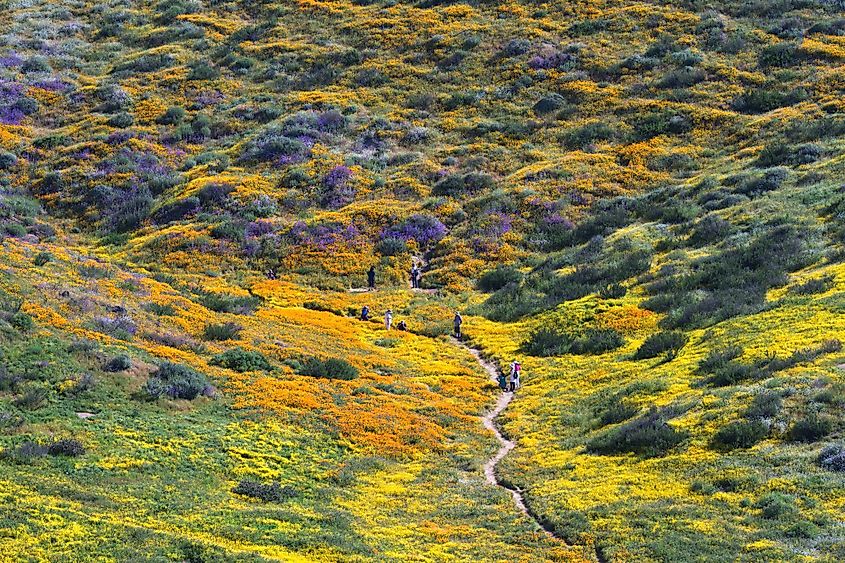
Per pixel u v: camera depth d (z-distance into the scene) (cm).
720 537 1997
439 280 5525
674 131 6925
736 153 6431
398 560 1958
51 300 3500
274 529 2086
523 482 2673
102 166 7038
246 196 6456
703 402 2888
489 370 4166
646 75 7756
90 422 2656
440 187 6600
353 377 3728
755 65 7644
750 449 2498
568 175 6488
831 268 4069
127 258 5738
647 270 4878
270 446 2788
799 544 1914
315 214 6309
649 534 2075
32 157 7194
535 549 2095
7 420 2498
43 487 2103
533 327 4566
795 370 2941
